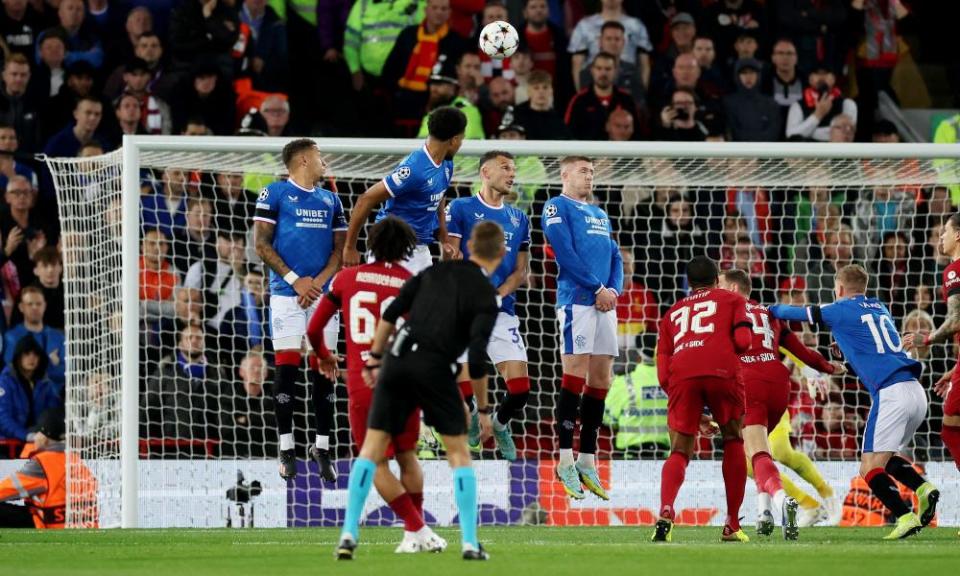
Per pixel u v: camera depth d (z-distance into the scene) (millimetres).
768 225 44906
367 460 20016
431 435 32719
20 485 34844
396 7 49219
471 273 19906
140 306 41500
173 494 35156
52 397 41125
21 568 20000
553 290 44312
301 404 41469
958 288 29922
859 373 29422
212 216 43312
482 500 36250
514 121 47219
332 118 48906
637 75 49969
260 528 33281
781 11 52000
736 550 22984
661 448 40781
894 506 28516
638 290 42594
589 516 36562
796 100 50750
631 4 51625
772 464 27781
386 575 17844
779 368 28781
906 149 36719
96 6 47562
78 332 36750
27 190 43875
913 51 54781
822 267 43094
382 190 27609
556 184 43875
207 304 40594
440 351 19766
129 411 33844
